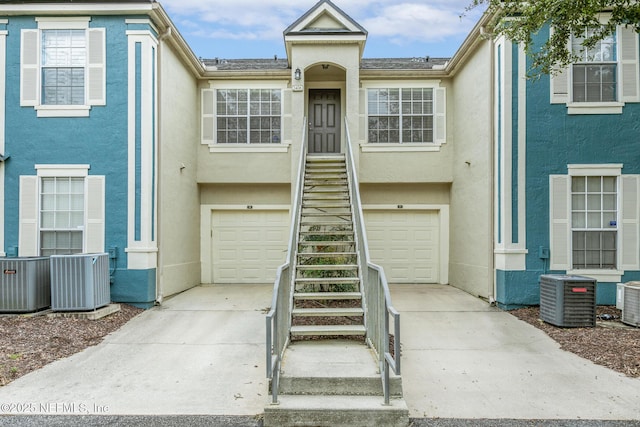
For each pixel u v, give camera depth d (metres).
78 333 7.28
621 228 9.31
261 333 7.56
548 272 9.23
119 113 9.56
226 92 13.04
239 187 13.20
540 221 9.30
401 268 13.12
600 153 9.37
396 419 4.40
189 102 12.23
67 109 9.58
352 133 11.75
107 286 8.68
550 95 9.41
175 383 5.43
